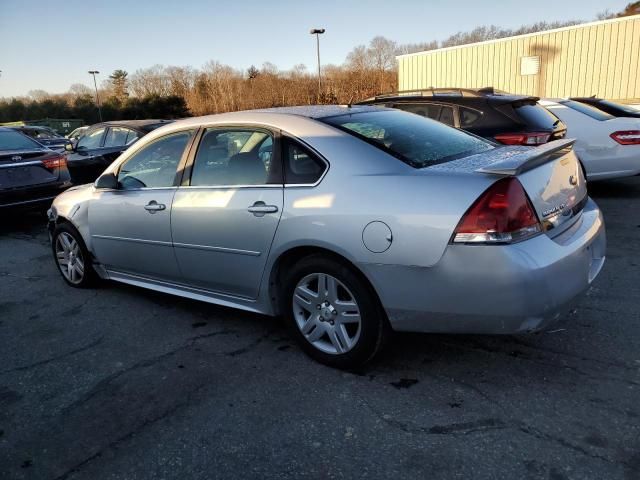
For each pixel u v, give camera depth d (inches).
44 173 312.3
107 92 3248.0
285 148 128.6
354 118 136.3
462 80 825.5
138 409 114.4
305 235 119.8
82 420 111.9
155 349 142.9
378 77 2210.9
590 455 90.7
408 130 135.0
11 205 297.6
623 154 280.5
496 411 104.8
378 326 116.3
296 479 90.3
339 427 103.3
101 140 386.9
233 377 125.1
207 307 171.3
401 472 89.9
